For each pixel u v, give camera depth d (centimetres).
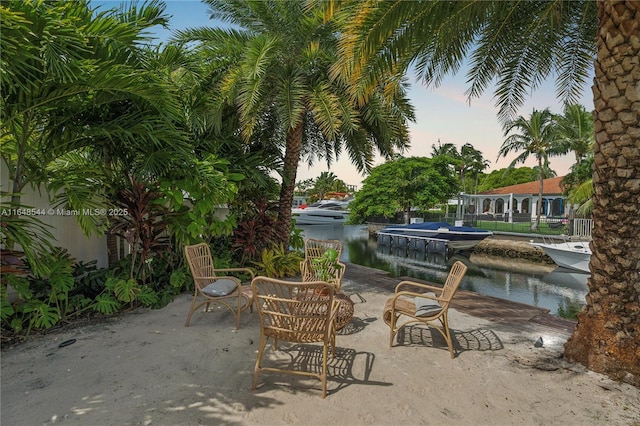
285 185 778
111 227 462
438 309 329
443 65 500
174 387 259
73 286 412
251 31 732
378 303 502
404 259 1591
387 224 2380
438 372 289
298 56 690
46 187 406
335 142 897
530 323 414
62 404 235
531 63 514
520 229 2203
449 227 1758
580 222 1767
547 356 322
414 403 244
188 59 549
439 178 2494
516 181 4438
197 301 480
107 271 470
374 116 705
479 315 445
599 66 288
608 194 282
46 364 292
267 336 266
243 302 468
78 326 381
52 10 305
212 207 528
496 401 248
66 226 468
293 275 674
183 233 509
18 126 390
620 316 277
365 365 300
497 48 496
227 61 679
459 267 327
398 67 492
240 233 647
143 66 406
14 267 332
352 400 246
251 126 649
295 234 855
